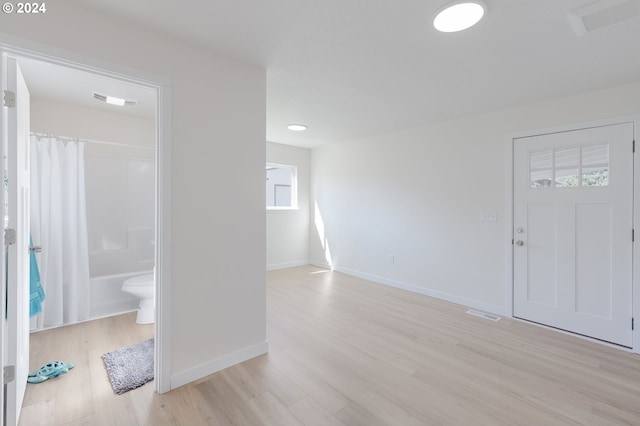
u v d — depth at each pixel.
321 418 1.72
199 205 2.05
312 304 3.68
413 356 2.43
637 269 2.56
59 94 2.89
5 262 1.54
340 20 1.74
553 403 1.86
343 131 4.44
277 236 5.61
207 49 2.06
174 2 1.58
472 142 3.58
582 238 2.84
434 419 1.72
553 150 2.98
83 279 3.12
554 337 2.80
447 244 3.84
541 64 2.26
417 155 4.16
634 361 2.38
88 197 3.50
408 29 1.82
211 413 1.75
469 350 2.54
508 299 3.29
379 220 4.70
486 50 2.06
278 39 1.95
